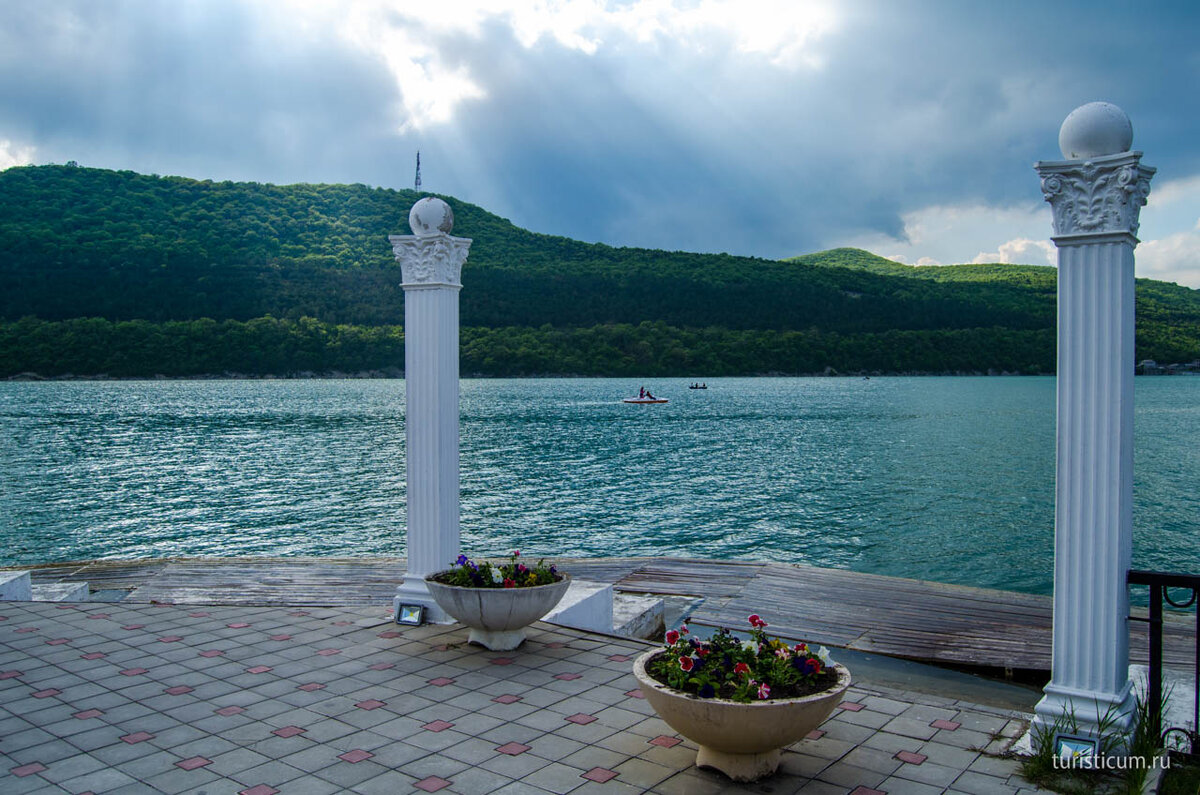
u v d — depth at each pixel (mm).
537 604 5422
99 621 6316
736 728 3404
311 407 67000
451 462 6270
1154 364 137500
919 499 23266
